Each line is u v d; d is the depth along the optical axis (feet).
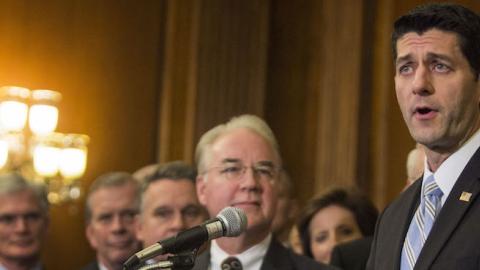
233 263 14.35
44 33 32.68
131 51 33.40
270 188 14.43
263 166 14.44
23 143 31.12
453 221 10.30
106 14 33.32
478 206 10.30
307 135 32.45
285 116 33.22
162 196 17.35
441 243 10.21
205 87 33.04
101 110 32.89
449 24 10.57
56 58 32.68
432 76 10.57
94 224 21.29
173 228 17.19
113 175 21.68
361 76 31.17
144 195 17.67
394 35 11.03
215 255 14.60
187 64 33.27
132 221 21.22
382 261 11.11
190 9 33.47
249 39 33.68
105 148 32.78
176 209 17.33
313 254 19.66
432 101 10.47
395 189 29.63
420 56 10.61
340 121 31.40
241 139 14.53
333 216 19.43
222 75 33.27
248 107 33.37
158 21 33.78
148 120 33.27
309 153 32.27
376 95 30.89
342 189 19.80
